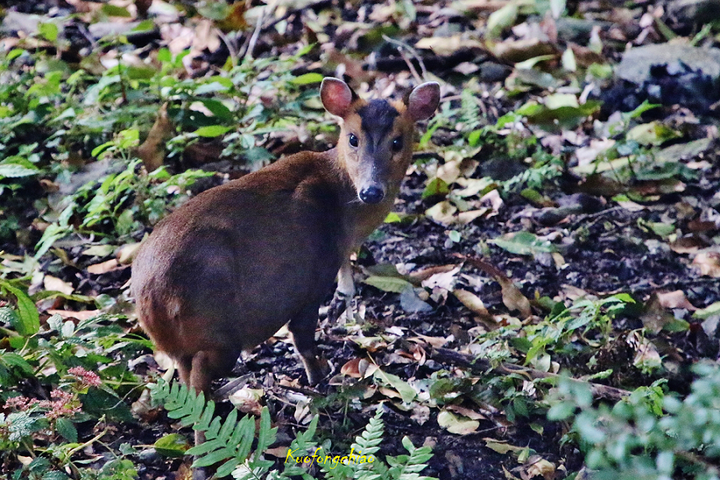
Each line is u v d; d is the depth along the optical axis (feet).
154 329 25.73
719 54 47.57
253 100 44.42
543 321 31.68
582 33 51.62
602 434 20.11
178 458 25.59
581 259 36.32
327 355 30.60
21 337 27.99
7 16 51.47
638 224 38.17
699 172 41.50
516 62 49.44
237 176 39.01
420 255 35.88
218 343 25.79
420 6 55.21
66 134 40.32
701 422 19.80
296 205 27.63
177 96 41.68
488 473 26.11
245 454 21.79
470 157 41.45
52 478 22.75
